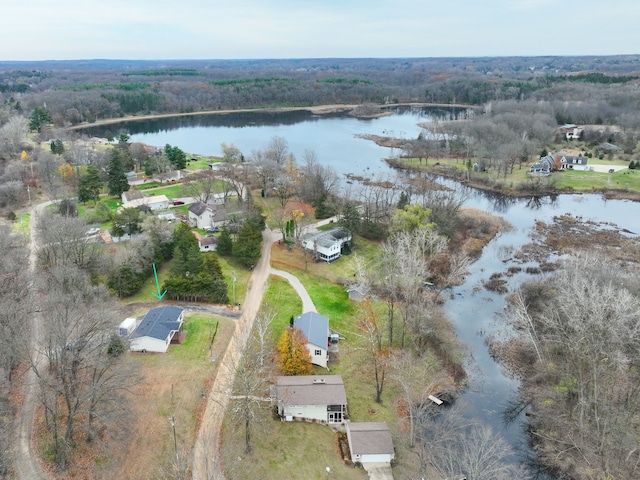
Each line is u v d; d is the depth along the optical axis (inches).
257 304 2770.7
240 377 2044.8
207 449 1753.2
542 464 1825.8
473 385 2278.5
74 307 1846.7
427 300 2728.8
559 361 2251.5
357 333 2578.7
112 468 1635.1
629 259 3491.6
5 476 1519.4
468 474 1557.6
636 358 1941.4
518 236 4025.6
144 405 1927.9
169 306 2544.3
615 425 1814.7
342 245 3535.9
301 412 1945.1
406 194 4205.2
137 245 2952.8
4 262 2381.9
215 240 3405.5
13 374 1946.4
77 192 4424.2
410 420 1957.4
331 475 1705.2
